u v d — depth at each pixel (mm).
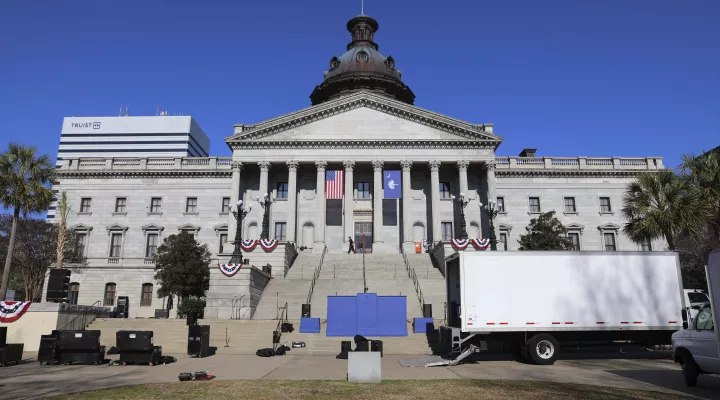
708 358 13703
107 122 157250
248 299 34250
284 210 58781
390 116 57938
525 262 20562
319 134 57344
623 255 20938
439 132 57312
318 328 28453
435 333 26188
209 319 30453
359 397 12305
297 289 39344
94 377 16422
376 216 55438
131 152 155625
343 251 55000
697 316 14844
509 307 20219
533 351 19750
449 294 23078
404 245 54781
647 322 20422
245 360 21656
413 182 60344
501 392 12938
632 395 12547
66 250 52094
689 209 29766
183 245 45844
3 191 35625
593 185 61719
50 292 29156
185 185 62438
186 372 16234
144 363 19906
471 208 58562
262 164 56625
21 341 27031
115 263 59406
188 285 44875
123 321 29719
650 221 30500
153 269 58312
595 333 20969
